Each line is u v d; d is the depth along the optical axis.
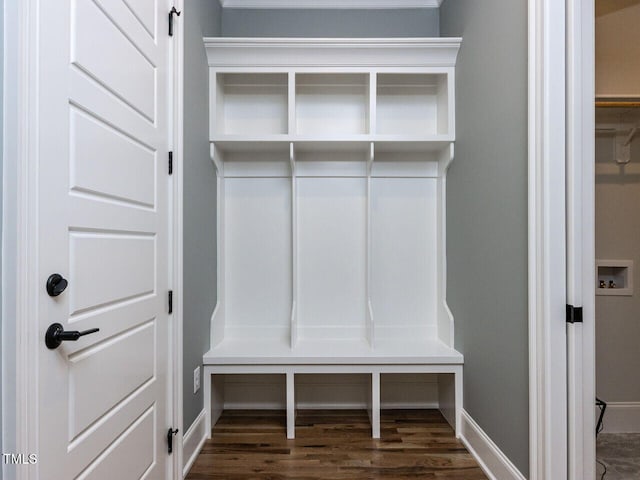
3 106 0.74
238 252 2.38
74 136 0.93
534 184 1.31
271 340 2.30
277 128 2.38
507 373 1.51
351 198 2.40
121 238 1.16
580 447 1.23
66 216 0.90
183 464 1.61
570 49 1.25
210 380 1.97
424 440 1.95
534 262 1.31
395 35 2.39
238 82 2.38
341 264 2.40
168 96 1.53
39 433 0.81
